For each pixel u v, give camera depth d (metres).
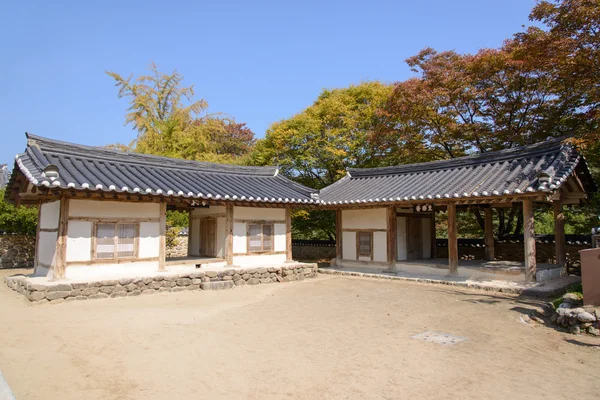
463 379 5.29
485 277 13.35
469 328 7.89
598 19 11.36
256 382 5.03
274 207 15.20
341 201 16.05
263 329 7.62
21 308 8.99
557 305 9.68
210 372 5.33
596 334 7.38
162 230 12.42
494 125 17.42
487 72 16.36
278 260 15.49
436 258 18.33
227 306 9.77
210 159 24.88
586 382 5.29
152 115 27.20
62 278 10.54
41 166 10.29
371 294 11.67
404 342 6.90
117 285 10.72
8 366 5.28
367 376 5.32
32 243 19.22
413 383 5.11
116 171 12.34
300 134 20.78
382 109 19.80
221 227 14.71
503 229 19.27
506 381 5.27
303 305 10.02
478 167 14.71
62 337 6.71
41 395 4.47
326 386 4.96
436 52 18.33
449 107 18.28
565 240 15.57
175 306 9.61
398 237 16.94
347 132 21.39
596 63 11.80
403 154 19.59
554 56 12.30
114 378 5.04
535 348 6.72
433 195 13.38
